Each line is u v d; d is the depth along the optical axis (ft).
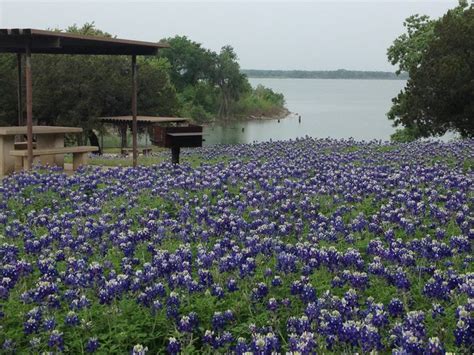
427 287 23.12
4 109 124.67
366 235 34.86
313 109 544.62
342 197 44.32
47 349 20.92
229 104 451.12
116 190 46.16
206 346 21.06
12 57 139.64
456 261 28.94
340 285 24.99
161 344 22.07
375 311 20.77
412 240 30.83
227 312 22.21
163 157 99.91
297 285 23.66
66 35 56.29
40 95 122.62
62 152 67.10
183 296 23.86
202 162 67.21
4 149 64.95
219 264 27.22
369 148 76.95
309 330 20.48
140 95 141.38
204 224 37.06
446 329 20.58
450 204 37.68
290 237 35.17
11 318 22.88
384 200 42.75
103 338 21.26
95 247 32.96
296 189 44.98
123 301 23.62
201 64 444.14
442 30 106.83
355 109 541.34
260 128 323.98
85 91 124.88
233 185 49.26
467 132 105.29
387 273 25.52
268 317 22.54
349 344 19.39
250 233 34.01
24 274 27.12
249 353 17.90
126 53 68.95
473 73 97.71
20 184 49.44
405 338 18.04
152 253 30.58
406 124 110.01
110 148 159.43
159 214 40.11
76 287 25.71
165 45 67.92
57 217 39.37
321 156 66.85
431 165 60.18
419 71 104.53
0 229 37.93
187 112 390.01
